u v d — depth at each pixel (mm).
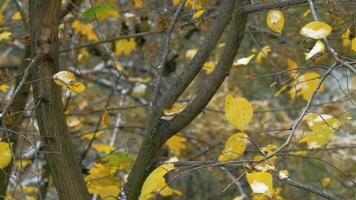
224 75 2543
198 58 2631
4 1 5094
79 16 4137
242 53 4520
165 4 3943
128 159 3287
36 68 2586
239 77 5023
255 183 1985
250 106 2195
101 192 2932
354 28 2434
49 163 2637
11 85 4410
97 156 4449
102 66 5414
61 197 2646
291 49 3680
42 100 2584
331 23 2762
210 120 5293
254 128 5246
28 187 4102
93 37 4227
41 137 2549
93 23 3998
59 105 2619
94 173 3336
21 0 3943
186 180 6223
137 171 2680
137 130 5555
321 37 2098
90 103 5289
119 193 2820
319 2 2773
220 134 5238
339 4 2836
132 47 4152
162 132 2641
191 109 2602
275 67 3598
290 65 2873
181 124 2619
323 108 4539
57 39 2588
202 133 5203
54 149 2605
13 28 4590
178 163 2484
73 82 2346
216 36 2602
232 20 2480
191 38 4875
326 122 2262
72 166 2637
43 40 2549
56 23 2564
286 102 5988
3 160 2326
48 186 4227
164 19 3473
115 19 4684
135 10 3922
